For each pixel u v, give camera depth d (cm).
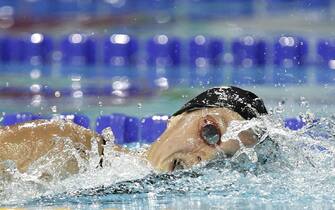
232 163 975
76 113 1803
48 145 1018
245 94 1034
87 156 1024
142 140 1568
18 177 966
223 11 2995
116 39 2511
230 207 838
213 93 1032
